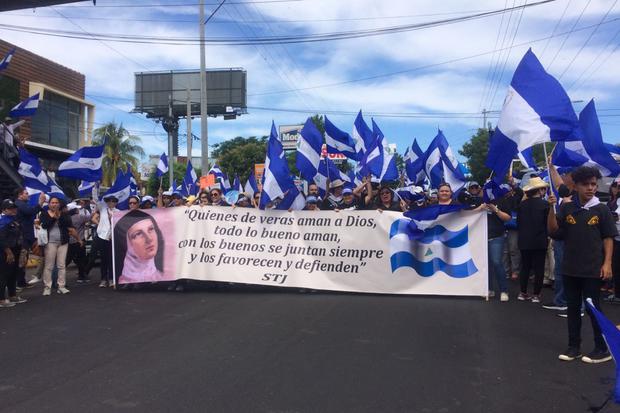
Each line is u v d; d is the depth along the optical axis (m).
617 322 7.28
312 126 11.24
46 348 6.10
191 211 9.96
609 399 4.46
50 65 27.70
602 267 5.42
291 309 7.98
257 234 9.67
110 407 4.36
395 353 5.72
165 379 4.98
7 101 23.09
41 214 9.71
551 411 4.24
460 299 8.65
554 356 5.63
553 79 7.14
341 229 9.31
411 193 12.07
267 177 9.61
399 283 9.01
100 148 11.63
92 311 8.12
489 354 5.69
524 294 8.59
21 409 4.34
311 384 4.82
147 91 61.06
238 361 5.49
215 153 61.44
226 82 60.12
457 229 8.78
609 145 10.76
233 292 9.55
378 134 10.80
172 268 9.85
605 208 5.44
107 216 10.76
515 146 7.20
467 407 4.31
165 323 7.22
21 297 9.45
